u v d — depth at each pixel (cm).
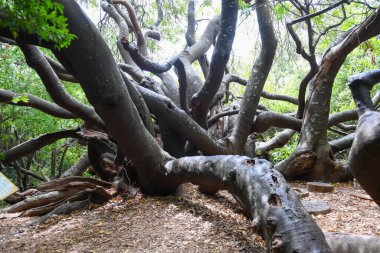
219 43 719
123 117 582
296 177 973
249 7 789
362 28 795
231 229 501
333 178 959
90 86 541
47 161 1900
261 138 1303
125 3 916
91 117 784
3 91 792
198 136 798
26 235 570
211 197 701
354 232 527
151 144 650
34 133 1509
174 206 625
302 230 323
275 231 331
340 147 1102
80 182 721
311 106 977
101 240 500
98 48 519
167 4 1438
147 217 581
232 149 861
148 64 593
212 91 777
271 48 884
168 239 478
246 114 891
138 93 713
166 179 650
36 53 657
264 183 373
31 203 732
